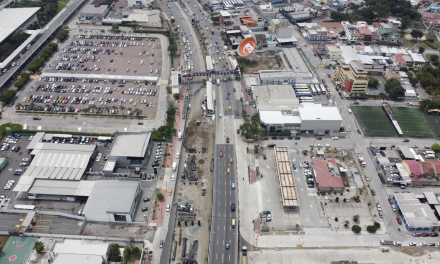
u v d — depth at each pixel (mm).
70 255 180375
